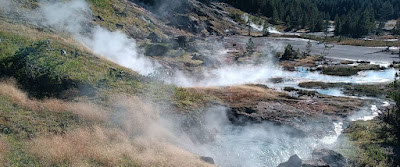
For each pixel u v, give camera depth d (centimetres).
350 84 3047
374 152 1341
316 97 2469
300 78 3381
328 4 13012
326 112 2038
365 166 1233
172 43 4022
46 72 1688
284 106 2122
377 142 1456
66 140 1145
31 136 1118
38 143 1070
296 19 10212
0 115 1186
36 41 2056
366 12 9050
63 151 1045
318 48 5678
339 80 3288
